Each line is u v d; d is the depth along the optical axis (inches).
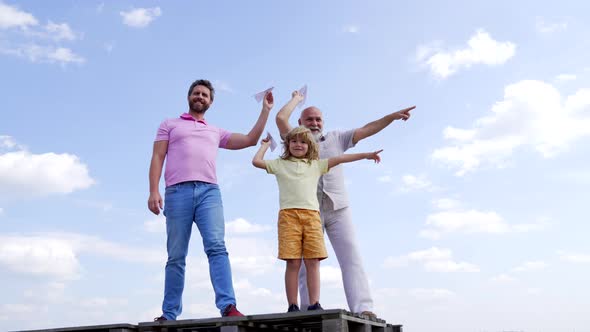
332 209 231.5
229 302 196.7
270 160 217.5
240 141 230.2
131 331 190.7
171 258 207.9
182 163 212.8
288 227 205.8
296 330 214.7
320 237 208.2
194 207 209.9
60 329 195.8
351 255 228.1
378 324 208.4
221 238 208.2
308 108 245.1
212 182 214.4
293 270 203.8
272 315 177.6
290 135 218.4
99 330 192.7
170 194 211.2
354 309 220.5
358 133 241.0
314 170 216.2
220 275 202.2
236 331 177.6
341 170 238.8
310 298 203.0
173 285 206.7
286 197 209.6
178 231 208.7
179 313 207.6
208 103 226.7
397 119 236.4
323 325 172.2
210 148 218.8
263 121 230.1
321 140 241.6
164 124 221.0
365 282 225.3
